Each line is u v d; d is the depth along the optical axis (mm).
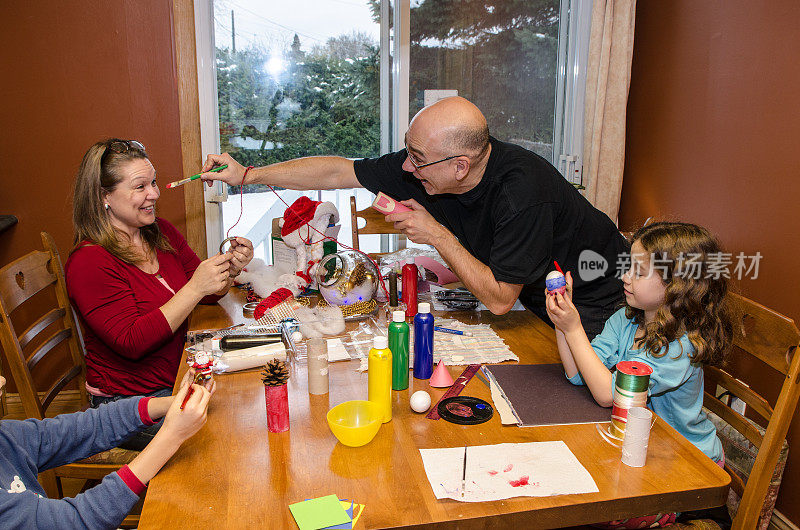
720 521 1368
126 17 2371
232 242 1869
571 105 2980
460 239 1890
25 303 2523
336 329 1637
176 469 1041
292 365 1464
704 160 2324
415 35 2783
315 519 901
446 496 961
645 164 2734
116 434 1199
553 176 1641
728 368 2166
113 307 1611
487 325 1735
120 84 2418
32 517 939
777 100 1951
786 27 1904
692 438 1413
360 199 3102
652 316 1412
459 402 1275
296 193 2947
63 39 2344
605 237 1760
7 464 1034
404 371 1326
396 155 1951
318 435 1147
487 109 2955
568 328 1278
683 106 2439
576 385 1363
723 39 2197
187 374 1184
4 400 2547
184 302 1604
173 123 2502
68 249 2508
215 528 892
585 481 1010
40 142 2408
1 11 2283
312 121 2811
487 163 1610
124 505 996
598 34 2691
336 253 1807
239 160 2766
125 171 1629
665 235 1344
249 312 1819
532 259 1527
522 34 2893
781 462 1621
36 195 2445
